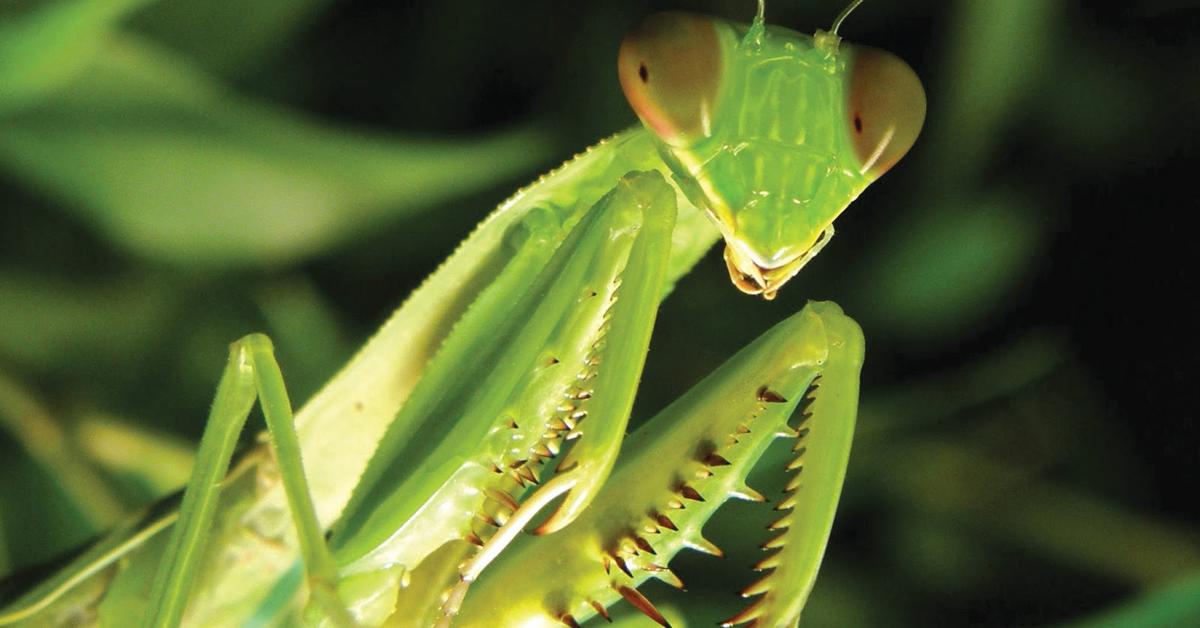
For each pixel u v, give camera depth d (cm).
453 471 8
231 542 9
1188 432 12
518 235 8
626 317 8
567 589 8
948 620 12
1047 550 12
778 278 8
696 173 8
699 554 11
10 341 12
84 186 11
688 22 8
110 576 9
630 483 8
